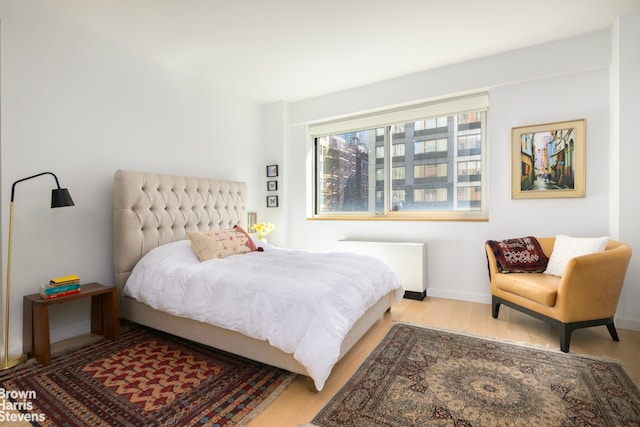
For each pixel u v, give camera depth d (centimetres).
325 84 391
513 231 318
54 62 249
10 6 226
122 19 257
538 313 243
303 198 447
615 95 267
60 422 154
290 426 151
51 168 248
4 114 224
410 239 374
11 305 226
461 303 334
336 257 283
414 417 154
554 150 298
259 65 340
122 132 295
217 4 238
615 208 267
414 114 376
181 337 253
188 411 161
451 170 365
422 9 244
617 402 164
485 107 338
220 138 397
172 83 340
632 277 259
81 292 234
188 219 331
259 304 191
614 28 265
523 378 188
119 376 195
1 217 223
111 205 288
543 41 294
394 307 322
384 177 405
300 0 233
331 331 175
